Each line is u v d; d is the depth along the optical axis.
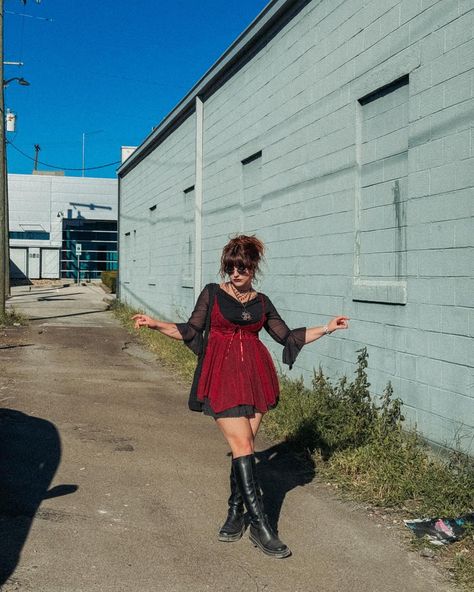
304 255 8.41
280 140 9.17
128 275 23.16
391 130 6.54
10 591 3.44
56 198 39.22
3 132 17.27
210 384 4.15
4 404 7.76
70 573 3.69
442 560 4.03
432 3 5.73
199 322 4.24
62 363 11.00
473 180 5.16
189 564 3.88
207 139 12.88
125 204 24.02
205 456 6.05
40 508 4.64
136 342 14.02
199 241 13.23
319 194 7.96
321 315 7.92
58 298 27.16
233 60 10.94
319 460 5.86
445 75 5.54
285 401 7.37
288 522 4.57
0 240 16.80
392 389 6.25
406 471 5.24
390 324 6.37
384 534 4.39
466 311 5.22
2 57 17.33
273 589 3.61
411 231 6.00
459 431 5.25
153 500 4.90
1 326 15.78
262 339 9.99
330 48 7.68
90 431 6.76
